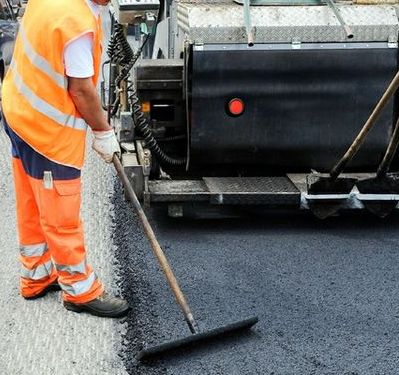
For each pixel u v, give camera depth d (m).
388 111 4.78
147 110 4.90
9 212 5.28
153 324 3.69
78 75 3.37
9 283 4.15
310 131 4.80
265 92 4.71
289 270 4.28
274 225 4.99
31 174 3.58
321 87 4.72
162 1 6.05
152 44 6.65
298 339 3.56
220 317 3.75
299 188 4.73
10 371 3.32
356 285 4.10
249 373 3.29
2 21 9.03
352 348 3.49
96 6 3.43
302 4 4.82
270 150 4.84
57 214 3.59
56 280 3.99
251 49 4.62
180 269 4.29
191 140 4.77
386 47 4.68
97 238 4.73
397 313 3.80
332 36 4.67
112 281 4.14
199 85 4.66
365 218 5.11
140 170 4.60
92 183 5.76
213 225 4.99
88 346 3.51
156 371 3.29
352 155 4.38
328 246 4.62
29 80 3.42
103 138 3.57
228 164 4.95
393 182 4.58
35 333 3.63
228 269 4.29
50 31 3.31
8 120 3.52
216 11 4.68
